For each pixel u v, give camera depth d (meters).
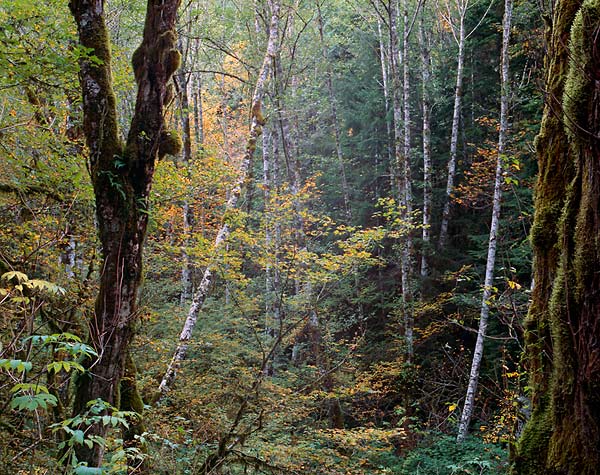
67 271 6.07
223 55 19.91
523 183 10.81
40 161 5.43
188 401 7.07
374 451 7.50
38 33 5.00
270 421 7.19
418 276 14.41
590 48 2.30
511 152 11.69
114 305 4.04
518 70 13.25
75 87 5.16
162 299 11.60
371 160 20.66
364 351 13.30
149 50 4.27
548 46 2.99
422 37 17.09
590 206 2.31
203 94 21.78
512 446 2.70
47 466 3.64
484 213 14.78
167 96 4.49
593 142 2.30
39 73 4.49
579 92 2.37
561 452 2.37
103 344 3.94
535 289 2.80
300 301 10.16
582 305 2.31
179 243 9.57
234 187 9.44
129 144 4.21
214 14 15.05
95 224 6.02
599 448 2.20
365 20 20.08
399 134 13.98
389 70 20.52
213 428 6.28
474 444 9.23
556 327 2.46
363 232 7.74
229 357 9.30
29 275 4.62
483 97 16.86
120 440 3.60
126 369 5.29
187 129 10.52
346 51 24.09
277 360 11.77
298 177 14.12
